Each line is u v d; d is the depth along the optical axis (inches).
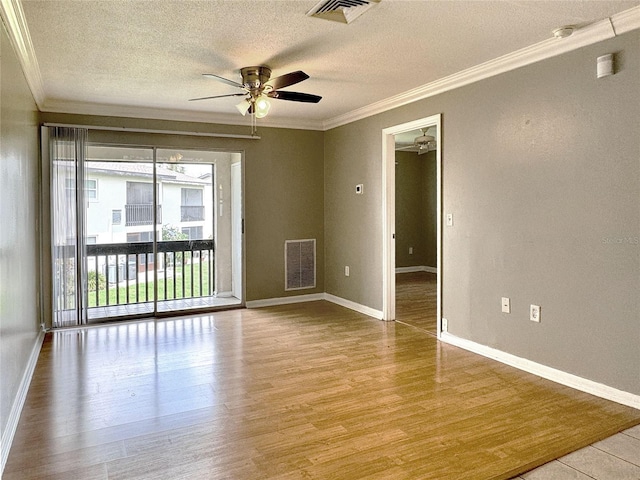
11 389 101.8
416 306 228.4
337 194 234.7
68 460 89.3
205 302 223.6
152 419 106.8
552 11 104.6
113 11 103.0
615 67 111.6
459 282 160.9
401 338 172.9
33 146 161.5
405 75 155.1
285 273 237.9
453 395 119.3
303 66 144.1
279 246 235.8
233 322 198.1
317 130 242.4
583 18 109.1
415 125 178.9
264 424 104.0
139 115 201.3
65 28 112.3
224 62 139.0
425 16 106.5
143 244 207.9
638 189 108.5
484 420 105.0
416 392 121.5
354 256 222.4
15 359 109.1
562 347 126.8
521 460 88.0
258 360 148.2
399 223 340.5
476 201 152.7
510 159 140.1
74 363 145.9
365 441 96.0
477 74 148.1
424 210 346.3
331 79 159.5
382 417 107.0
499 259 145.0
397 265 340.5
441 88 163.3
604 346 116.6
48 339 173.3
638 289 109.2
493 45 126.6
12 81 110.7
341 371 137.6
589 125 118.2
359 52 131.1
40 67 142.4
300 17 106.9
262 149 229.3
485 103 147.9
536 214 132.8
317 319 203.2
